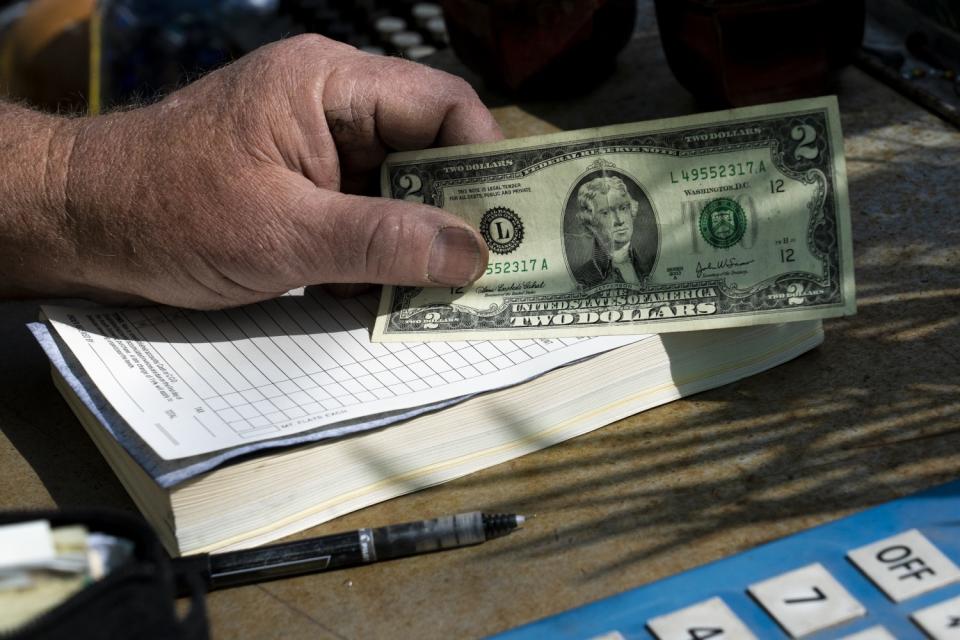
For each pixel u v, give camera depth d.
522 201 1.03
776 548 0.79
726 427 0.93
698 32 1.28
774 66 1.27
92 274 1.00
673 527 0.83
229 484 0.81
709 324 0.94
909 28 1.53
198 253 0.95
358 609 0.78
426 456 0.89
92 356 0.96
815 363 1.00
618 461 0.90
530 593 0.78
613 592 0.77
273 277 0.97
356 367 0.95
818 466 0.87
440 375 0.92
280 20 3.05
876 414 0.92
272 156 0.96
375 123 1.02
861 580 0.76
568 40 1.43
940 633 0.71
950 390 0.93
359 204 0.94
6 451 0.98
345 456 0.86
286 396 0.90
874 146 1.32
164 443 0.83
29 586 0.57
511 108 1.50
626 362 0.94
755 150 0.98
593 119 1.44
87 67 2.97
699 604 0.75
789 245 0.97
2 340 1.16
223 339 1.00
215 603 0.80
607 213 1.01
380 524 0.86
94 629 0.54
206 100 0.98
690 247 0.99
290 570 0.81
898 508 0.81
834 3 1.31
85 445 0.99
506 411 0.91
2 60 2.99
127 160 0.96
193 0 3.05
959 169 1.25
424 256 0.95
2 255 1.01
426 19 1.86
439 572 0.81
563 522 0.84
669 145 0.99
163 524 0.83
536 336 0.97
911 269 1.10
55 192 0.97
